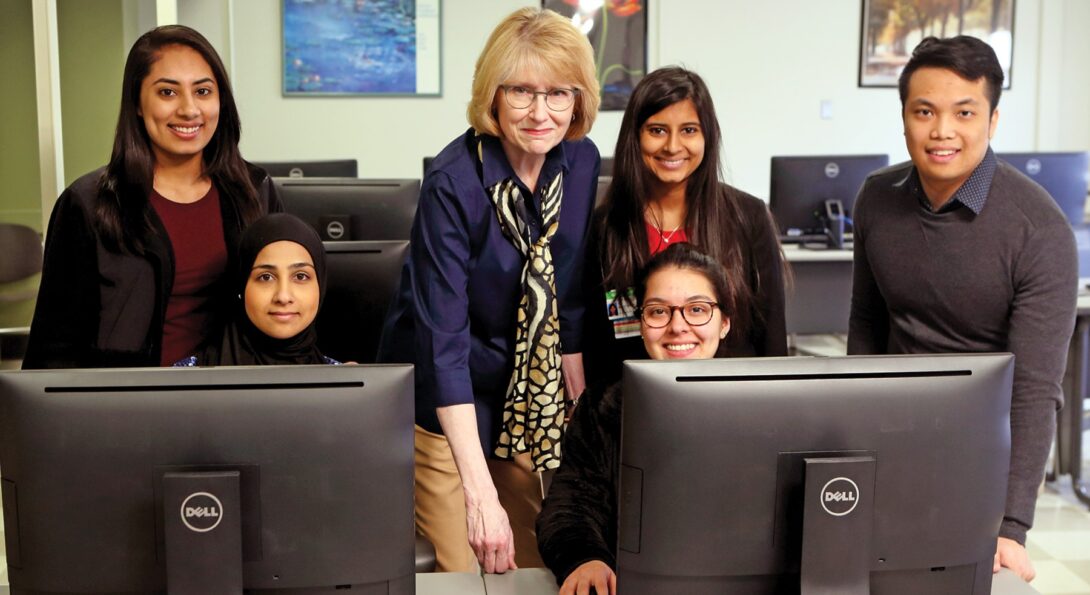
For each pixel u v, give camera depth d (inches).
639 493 47.3
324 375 46.1
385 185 124.3
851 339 89.3
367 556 46.9
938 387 47.7
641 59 264.7
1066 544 132.3
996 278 74.5
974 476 48.6
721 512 47.0
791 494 47.1
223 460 45.3
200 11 251.0
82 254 78.1
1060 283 72.1
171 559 45.1
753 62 268.1
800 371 47.1
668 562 47.4
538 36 65.6
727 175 97.4
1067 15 272.2
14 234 134.6
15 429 45.4
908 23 269.3
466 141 72.1
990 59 71.7
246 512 45.7
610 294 79.0
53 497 45.5
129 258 78.5
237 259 77.0
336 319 90.9
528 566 85.7
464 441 68.5
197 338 82.1
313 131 261.9
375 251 91.3
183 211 81.1
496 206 71.2
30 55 132.2
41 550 46.0
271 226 72.4
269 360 74.2
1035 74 274.7
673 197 81.0
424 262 70.9
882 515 47.9
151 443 45.1
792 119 271.0
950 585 49.9
